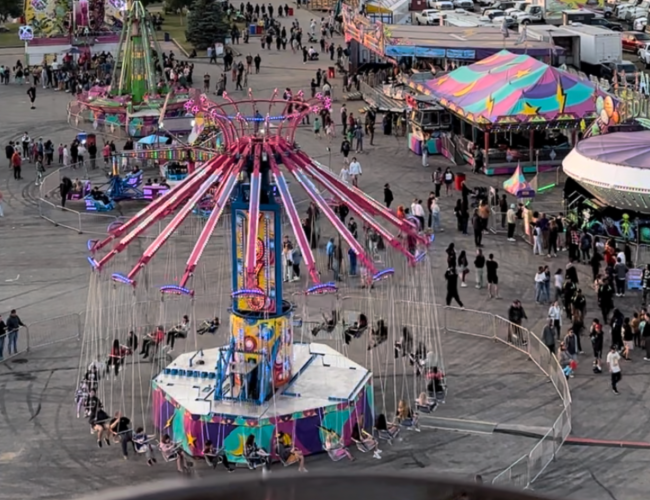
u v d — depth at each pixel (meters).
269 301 30.16
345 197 30.73
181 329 36.53
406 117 68.00
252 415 29.19
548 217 50.38
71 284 44.59
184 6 125.56
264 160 29.66
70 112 75.25
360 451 30.03
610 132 56.06
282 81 87.88
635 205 47.66
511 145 62.03
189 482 3.78
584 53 80.88
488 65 66.12
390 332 37.41
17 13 121.62
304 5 128.88
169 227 30.55
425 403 32.25
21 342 37.34
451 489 3.80
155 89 72.06
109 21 95.25
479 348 37.12
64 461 29.59
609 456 29.44
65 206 54.97
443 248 48.59
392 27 83.56
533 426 31.31
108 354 35.91
